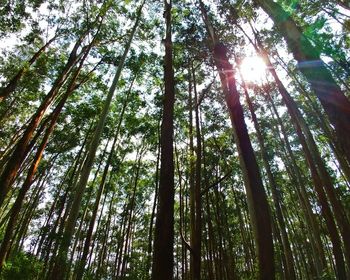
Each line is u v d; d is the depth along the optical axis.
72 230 10.52
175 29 15.52
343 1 12.09
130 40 15.30
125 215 27.53
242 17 13.57
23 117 21.25
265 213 5.04
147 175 27.20
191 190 13.20
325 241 29.19
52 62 17.31
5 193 9.51
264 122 21.55
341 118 4.17
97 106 20.09
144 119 21.55
